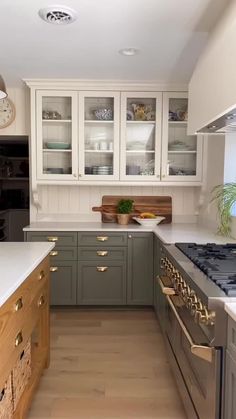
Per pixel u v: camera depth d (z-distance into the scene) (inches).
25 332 68.2
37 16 81.1
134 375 92.8
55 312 137.8
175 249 93.5
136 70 122.6
